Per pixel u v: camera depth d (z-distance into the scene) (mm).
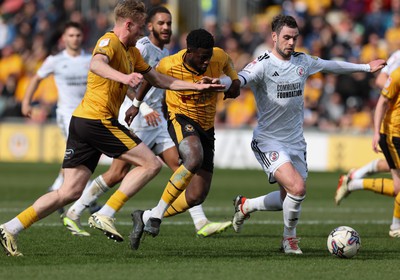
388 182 26797
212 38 20828
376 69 22375
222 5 68000
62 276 16594
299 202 20672
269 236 25000
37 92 61562
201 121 21766
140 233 20281
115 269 17531
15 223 19453
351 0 66250
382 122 25281
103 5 67750
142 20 19609
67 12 67562
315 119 56750
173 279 16359
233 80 20797
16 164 56781
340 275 17172
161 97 26281
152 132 26141
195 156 20500
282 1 67438
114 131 19625
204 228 24109
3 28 70250
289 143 21578
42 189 40812
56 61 30828
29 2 70125
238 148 55688
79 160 19562
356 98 56594
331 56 59312
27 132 59688
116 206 20203
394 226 25344
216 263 18672
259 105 21578
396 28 58406
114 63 19375
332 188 43906
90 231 25344
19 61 64688
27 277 16469
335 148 53812
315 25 62188
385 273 17531
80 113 19562
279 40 20984
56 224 27422
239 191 41062
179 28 66125
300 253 21000
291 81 21234
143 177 19984
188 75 21656
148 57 25328
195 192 22281
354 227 28062
